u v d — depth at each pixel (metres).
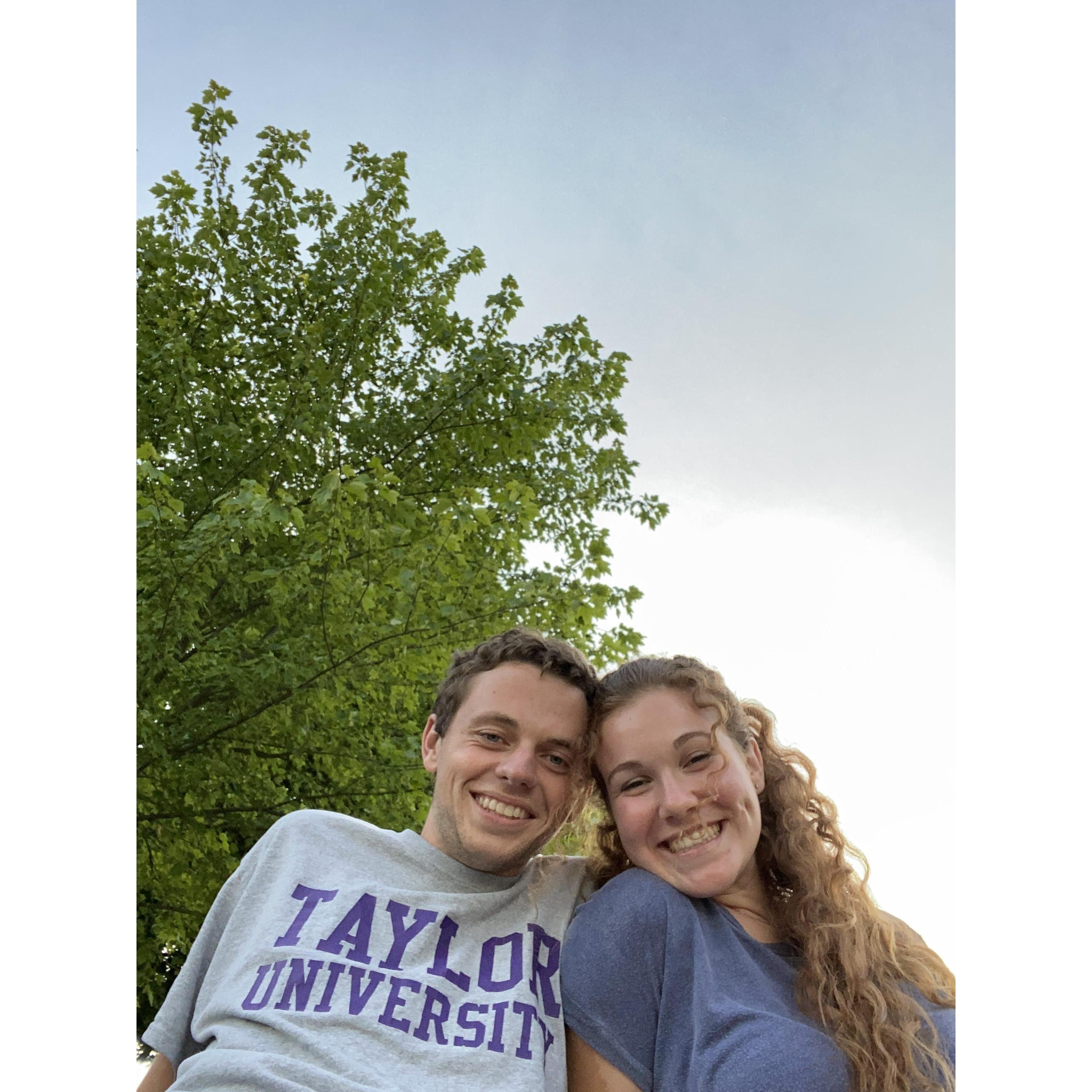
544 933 1.85
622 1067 1.65
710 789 1.82
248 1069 1.55
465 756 1.93
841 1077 1.54
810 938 1.78
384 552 4.18
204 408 4.71
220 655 4.37
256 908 1.86
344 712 4.78
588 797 2.06
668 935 1.72
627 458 5.31
